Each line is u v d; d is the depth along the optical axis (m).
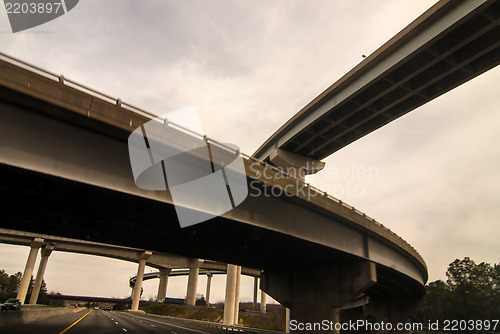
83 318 43.12
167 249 29.00
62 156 13.07
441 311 90.19
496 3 34.84
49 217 20.66
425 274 51.78
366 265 28.75
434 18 36.31
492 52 40.91
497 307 78.62
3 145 11.81
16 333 19.78
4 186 15.98
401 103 50.12
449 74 43.75
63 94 12.87
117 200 17.53
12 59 12.12
